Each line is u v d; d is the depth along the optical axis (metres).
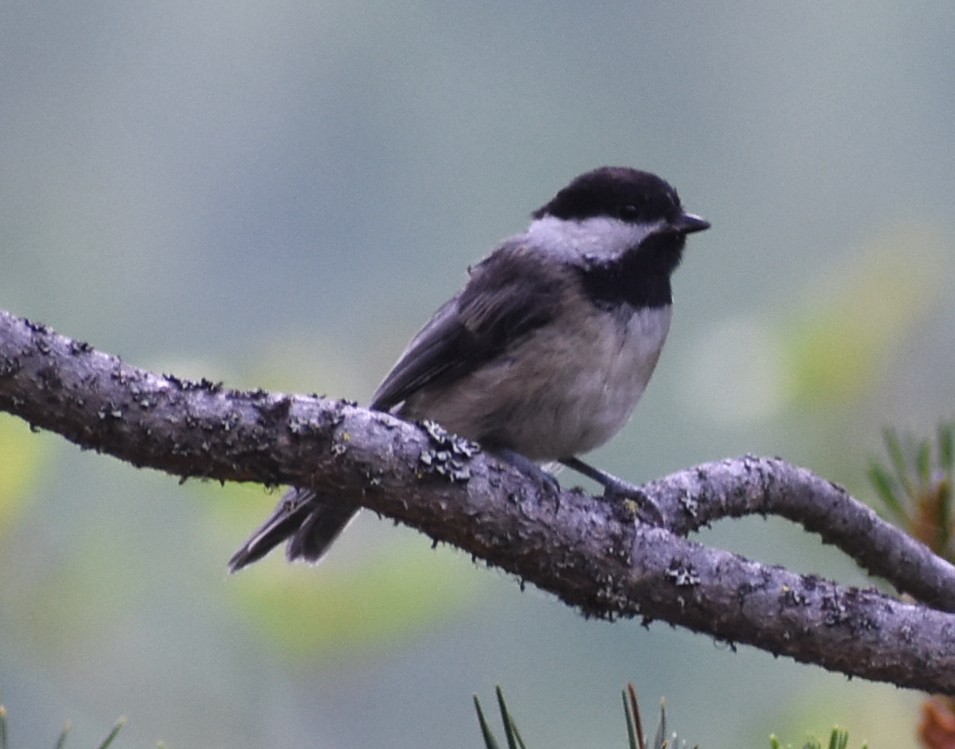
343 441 5.21
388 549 7.05
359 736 7.08
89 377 4.86
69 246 18.03
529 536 5.59
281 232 21.64
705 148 22.75
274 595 6.89
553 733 11.59
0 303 10.62
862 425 7.14
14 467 6.66
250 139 22.97
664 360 15.80
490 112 24.17
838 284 7.47
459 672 11.07
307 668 7.00
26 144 21.22
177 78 22.59
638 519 5.82
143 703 6.93
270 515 7.12
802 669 8.65
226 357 7.71
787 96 22.52
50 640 6.90
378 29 24.20
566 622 11.85
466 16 24.08
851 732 6.52
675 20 23.33
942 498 5.60
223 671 7.01
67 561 6.96
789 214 20.14
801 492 6.95
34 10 22.09
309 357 7.76
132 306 16.20
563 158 23.42
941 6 21.73
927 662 5.58
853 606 5.64
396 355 8.90
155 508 7.16
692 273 17.89
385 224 22.80
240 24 23.45
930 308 7.32
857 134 21.67
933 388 7.20
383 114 23.73
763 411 7.21
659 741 4.32
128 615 7.00
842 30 22.14
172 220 20.91
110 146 21.77
